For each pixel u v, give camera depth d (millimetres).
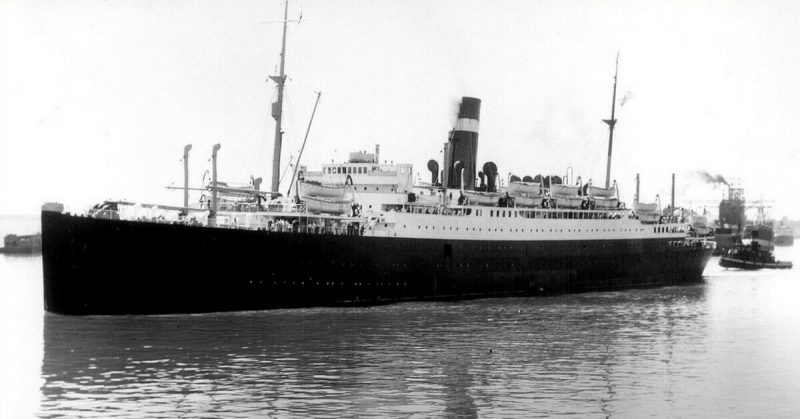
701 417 39656
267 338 54688
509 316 67375
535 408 40406
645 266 101312
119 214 62375
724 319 68188
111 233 59156
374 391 42500
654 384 45094
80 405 40031
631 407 40875
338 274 69688
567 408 40562
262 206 71375
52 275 60031
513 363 49312
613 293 90312
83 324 58000
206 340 53625
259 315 63250
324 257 68438
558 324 63656
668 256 104625
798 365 49875
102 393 41812
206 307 62781
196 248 61438
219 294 63062
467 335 57688
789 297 86062
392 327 60125
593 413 39875
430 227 77625
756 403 41875
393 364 48219
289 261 66188
